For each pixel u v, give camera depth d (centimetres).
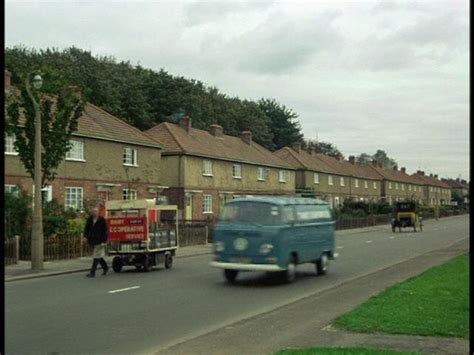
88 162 3791
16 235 2383
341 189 8600
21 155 2361
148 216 2117
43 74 2325
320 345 862
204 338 934
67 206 3522
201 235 3647
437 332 925
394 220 5475
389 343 866
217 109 8381
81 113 2478
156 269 2192
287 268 1748
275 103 10088
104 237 1964
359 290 1503
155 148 4494
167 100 7369
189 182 4975
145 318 1169
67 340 969
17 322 1123
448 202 15438
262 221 1742
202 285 1705
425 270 1852
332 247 2072
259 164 6044
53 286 1686
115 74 7381
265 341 907
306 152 8481
